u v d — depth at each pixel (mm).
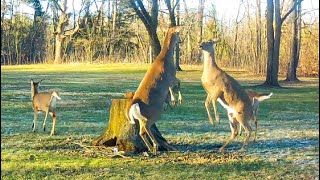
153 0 26438
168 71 7777
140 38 44500
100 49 46344
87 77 28328
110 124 8297
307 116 12938
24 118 12133
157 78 7664
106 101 16344
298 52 30141
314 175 6422
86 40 46562
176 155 7742
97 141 8375
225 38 38594
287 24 32625
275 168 6855
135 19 44906
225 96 7836
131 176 6410
